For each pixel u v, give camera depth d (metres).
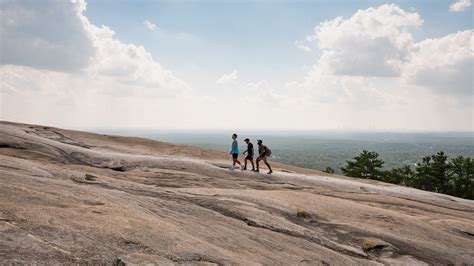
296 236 12.69
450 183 89.31
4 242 5.87
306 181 28.00
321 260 10.52
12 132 26.38
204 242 8.59
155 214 10.41
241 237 10.59
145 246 7.14
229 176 25.72
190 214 11.92
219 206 13.93
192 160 29.84
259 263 8.34
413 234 15.17
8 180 9.98
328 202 18.11
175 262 6.83
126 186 14.67
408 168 95.06
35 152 23.41
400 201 23.61
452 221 18.55
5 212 7.05
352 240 13.71
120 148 37.56
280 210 15.20
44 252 5.89
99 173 20.48
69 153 25.16
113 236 7.18
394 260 12.59
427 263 12.71
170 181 20.39
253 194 17.11
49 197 8.99
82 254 6.17
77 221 7.50
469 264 13.26
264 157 28.31
